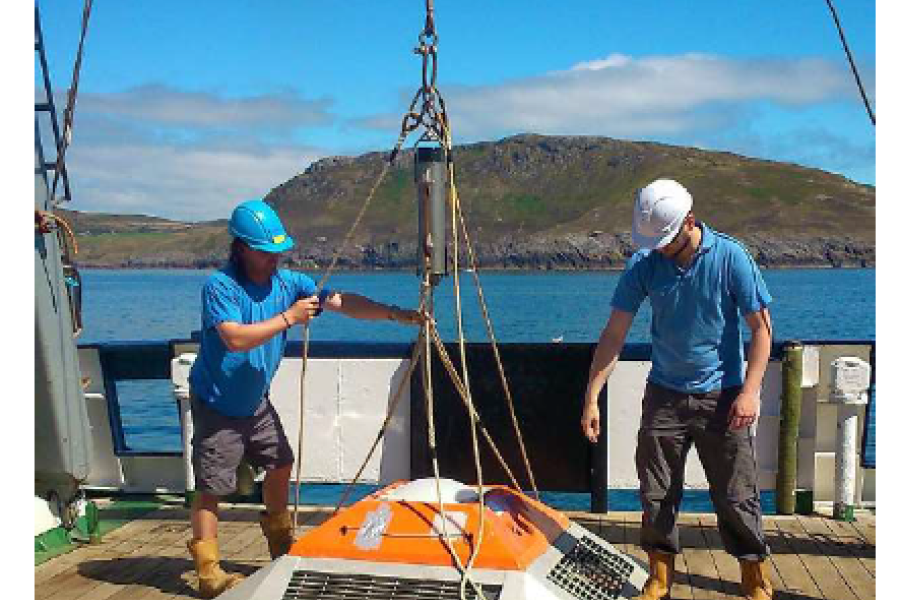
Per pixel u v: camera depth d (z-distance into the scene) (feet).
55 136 16.48
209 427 14.65
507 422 19.15
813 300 199.41
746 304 12.92
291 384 19.95
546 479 19.19
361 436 19.83
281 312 14.58
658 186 12.84
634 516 19.10
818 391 19.19
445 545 11.76
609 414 19.02
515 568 11.55
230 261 14.35
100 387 21.22
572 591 12.07
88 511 17.78
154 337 126.31
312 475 20.01
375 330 128.67
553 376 18.99
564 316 151.74
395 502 12.58
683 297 13.10
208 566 14.80
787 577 15.67
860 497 19.53
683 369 13.42
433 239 12.59
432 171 12.46
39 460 17.06
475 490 13.15
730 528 13.98
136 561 16.84
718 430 13.41
